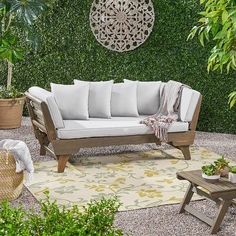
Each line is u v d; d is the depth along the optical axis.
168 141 5.31
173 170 5.01
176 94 5.54
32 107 5.36
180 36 6.59
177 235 3.52
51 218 1.83
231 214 3.91
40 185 4.49
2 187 4.05
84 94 5.49
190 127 5.40
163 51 6.68
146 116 5.77
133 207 4.02
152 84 5.88
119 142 5.15
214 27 2.91
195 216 3.78
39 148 5.67
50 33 6.93
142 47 6.74
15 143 4.23
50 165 5.08
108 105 5.61
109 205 2.02
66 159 4.88
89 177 4.75
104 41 6.78
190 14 6.50
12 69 7.12
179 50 6.63
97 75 6.92
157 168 5.07
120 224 3.68
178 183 4.62
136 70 6.79
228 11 2.70
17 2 4.38
